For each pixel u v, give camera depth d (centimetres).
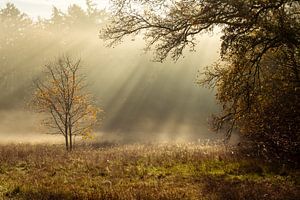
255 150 2241
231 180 1661
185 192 1389
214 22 1434
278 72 1842
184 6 1529
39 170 1994
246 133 2183
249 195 1323
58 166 2073
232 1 1353
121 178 1769
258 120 1959
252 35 1488
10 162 2236
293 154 2014
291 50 1647
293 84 1808
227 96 1711
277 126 1981
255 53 1525
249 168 1905
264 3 1387
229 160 2128
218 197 1305
